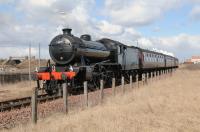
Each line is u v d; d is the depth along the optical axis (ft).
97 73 74.74
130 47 104.73
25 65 255.91
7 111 43.78
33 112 34.09
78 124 33.68
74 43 69.36
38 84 66.23
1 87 93.71
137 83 81.56
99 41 90.89
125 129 32.12
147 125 34.91
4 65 268.82
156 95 60.03
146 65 128.06
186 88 75.00
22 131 31.45
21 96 67.31
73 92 66.80
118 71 92.02
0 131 31.71
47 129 31.55
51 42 71.61
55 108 46.42
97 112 39.99
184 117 40.14
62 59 70.03
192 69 255.70
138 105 46.44
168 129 33.55
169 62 194.90
